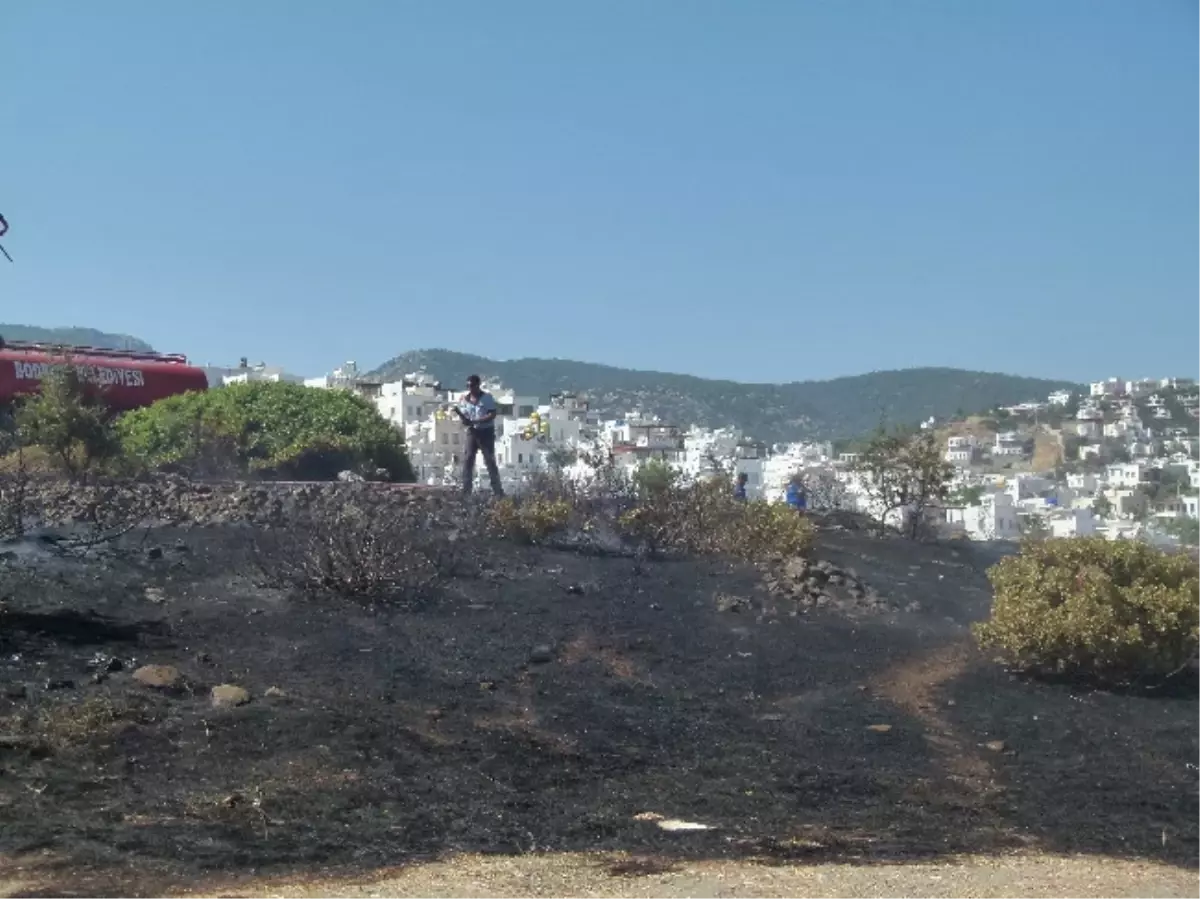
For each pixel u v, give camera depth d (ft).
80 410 60.29
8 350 77.46
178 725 25.35
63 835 19.35
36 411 60.18
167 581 38.81
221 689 27.53
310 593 38.52
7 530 41.47
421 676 31.71
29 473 53.67
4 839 18.99
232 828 20.47
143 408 82.53
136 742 24.18
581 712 30.37
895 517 71.82
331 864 19.19
